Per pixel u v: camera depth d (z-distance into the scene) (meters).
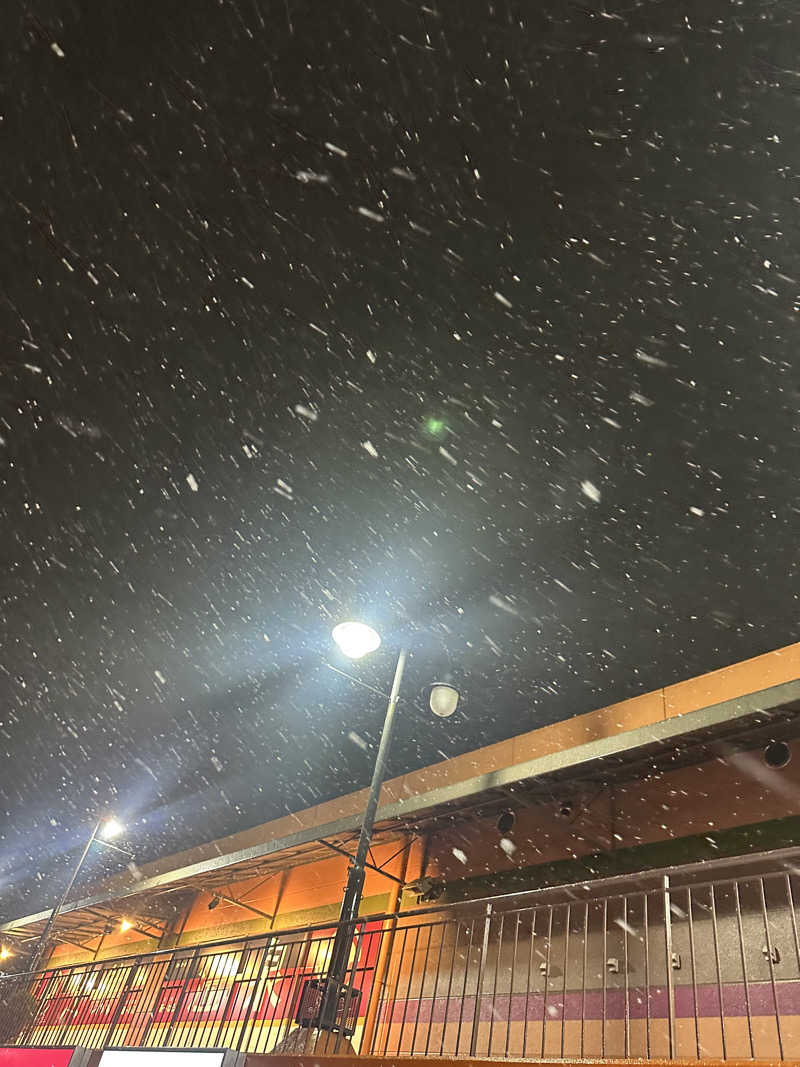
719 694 8.57
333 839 11.28
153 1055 7.42
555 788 9.30
